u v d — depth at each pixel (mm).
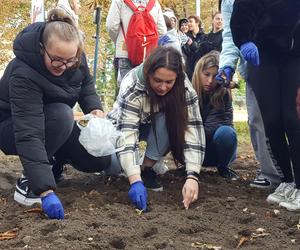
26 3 13312
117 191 3898
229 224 3219
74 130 3881
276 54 3654
